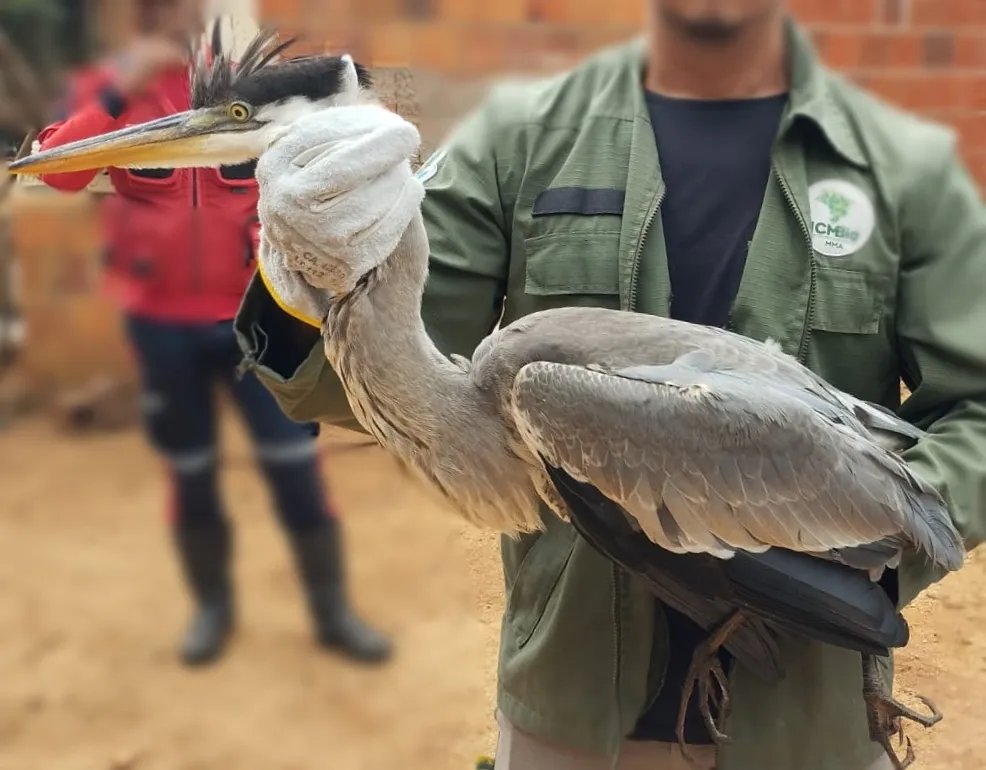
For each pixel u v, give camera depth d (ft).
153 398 5.64
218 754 6.67
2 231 5.10
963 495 4.04
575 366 3.92
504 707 4.73
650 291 4.35
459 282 4.53
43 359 5.50
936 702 9.10
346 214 3.67
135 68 4.18
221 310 5.41
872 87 5.72
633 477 3.80
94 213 5.13
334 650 7.62
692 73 4.37
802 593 3.80
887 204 4.26
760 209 4.38
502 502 4.17
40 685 6.93
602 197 4.37
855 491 3.85
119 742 6.72
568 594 4.38
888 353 4.42
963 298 4.22
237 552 7.01
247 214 5.23
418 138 3.78
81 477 6.70
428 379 4.01
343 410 4.47
